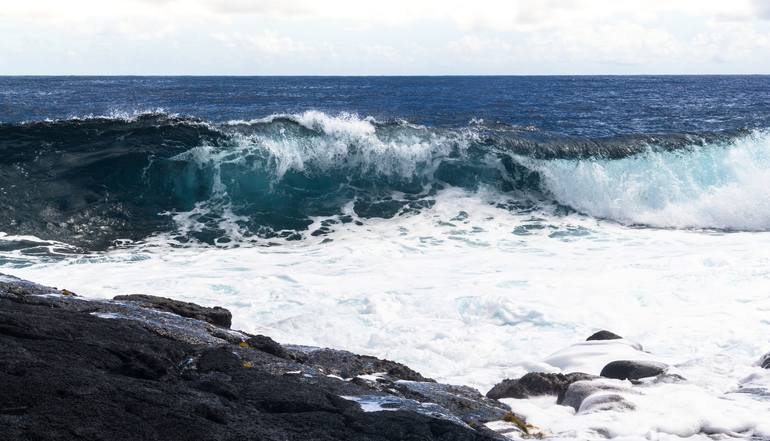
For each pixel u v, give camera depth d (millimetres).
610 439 4531
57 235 13805
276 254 12789
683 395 5367
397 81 148125
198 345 5125
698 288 10219
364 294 9969
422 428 3775
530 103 58531
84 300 6062
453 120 38406
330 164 16781
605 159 17109
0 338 4383
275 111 45750
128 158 16031
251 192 16094
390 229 14586
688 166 17109
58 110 45812
